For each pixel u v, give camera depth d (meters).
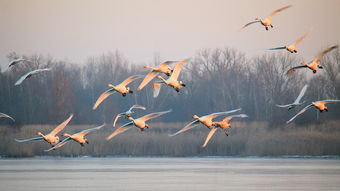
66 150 55.31
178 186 36.22
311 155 54.03
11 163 50.88
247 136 56.12
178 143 55.56
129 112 24.50
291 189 34.94
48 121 64.44
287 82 65.81
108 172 43.84
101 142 55.72
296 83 65.56
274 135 56.34
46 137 24.14
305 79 65.75
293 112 62.06
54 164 49.91
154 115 24.56
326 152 54.00
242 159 53.69
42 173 43.47
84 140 24.70
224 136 56.12
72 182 38.38
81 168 46.69
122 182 38.22
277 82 66.12
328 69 63.81
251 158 54.47
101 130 60.62
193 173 42.94
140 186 36.31
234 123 60.06
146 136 56.38
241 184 37.03
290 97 64.62
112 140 55.91
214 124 25.00
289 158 54.31
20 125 59.41
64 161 52.62
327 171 43.94
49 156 55.69
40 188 35.88
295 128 58.12
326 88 64.62
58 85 66.00
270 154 54.38
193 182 38.06
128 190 34.72
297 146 54.34
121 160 53.34
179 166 47.84
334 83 63.38
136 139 55.78
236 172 43.38
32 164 50.00
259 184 37.12
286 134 56.47
